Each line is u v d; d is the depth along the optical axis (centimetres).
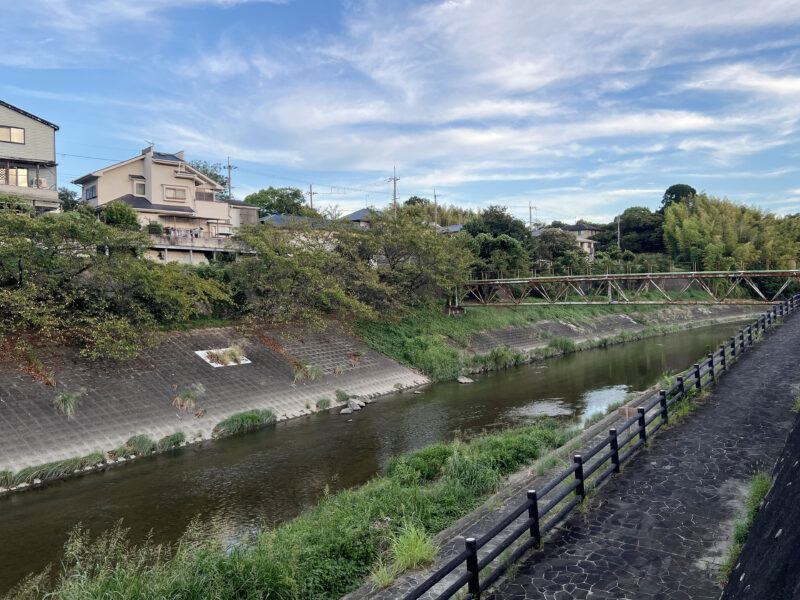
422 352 3284
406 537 878
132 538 1222
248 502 1412
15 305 1997
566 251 5934
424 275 3869
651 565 695
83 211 2481
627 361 3572
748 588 352
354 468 1644
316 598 802
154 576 802
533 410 2289
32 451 1658
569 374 3172
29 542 1219
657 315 5616
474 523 984
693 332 5103
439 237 4022
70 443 1745
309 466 1677
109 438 1828
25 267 2061
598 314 5228
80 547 1043
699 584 645
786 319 2738
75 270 2202
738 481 938
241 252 3612
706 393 1514
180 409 2095
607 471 991
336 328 3328
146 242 2381
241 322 2936
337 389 2638
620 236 8500
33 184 3412
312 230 3381
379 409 2423
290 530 1088
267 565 814
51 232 2095
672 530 784
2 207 2367
